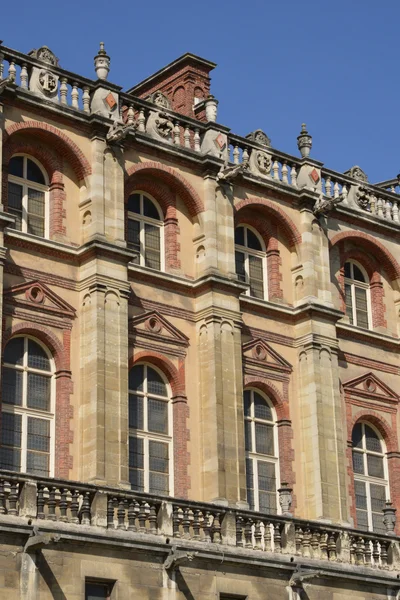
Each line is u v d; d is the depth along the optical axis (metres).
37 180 44.78
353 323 52.94
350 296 53.41
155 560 39.41
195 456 45.38
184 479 44.84
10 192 43.91
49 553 37.00
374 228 54.09
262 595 41.88
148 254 47.09
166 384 45.94
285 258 50.97
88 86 46.03
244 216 50.03
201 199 48.06
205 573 40.50
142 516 39.62
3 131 43.25
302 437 48.72
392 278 54.66
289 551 43.22
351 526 47.97
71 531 37.34
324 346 49.69
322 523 44.69
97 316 43.09
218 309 46.56
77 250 44.16
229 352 46.47
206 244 47.47
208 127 49.06
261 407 48.47
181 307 46.62
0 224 41.81
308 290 50.12
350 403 50.88
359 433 51.44
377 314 53.72
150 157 47.16
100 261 43.81
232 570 41.28
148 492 43.09
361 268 54.31
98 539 37.88
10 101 43.59
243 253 50.09
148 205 47.69
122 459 42.16
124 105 47.44
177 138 48.16
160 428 45.28
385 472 51.66
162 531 39.88
